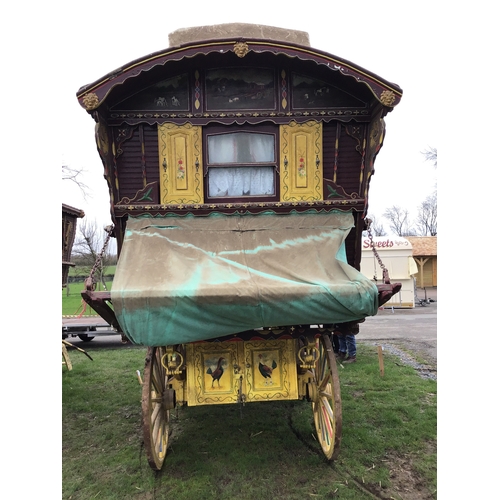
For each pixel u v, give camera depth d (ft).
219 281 9.47
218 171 12.04
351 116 11.87
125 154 11.81
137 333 9.14
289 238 11.37
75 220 25.91
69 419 15.23
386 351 25.17
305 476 10.71
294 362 11.50
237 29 13.39
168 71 11.43
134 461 11.80
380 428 13.47
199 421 14.37
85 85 10.11
